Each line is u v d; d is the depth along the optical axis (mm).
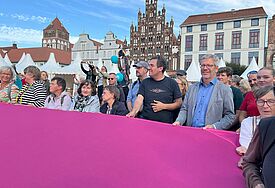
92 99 4477
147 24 54812
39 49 64625
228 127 3109
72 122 2520
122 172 1660
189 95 3463
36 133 2160
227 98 3199
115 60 10102
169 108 3650
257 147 1533
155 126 2693
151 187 1538
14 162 1671
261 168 1535
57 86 4406
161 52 53188
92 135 2213
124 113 4184
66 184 1487
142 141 2193
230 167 1869
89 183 1522
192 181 1654
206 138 2402
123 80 7977
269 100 2061
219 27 47406
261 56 44562
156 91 3686
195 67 15820
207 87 3340
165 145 2160
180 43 50938
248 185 1496
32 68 4680
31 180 1498
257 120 2189
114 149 1970
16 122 2412
